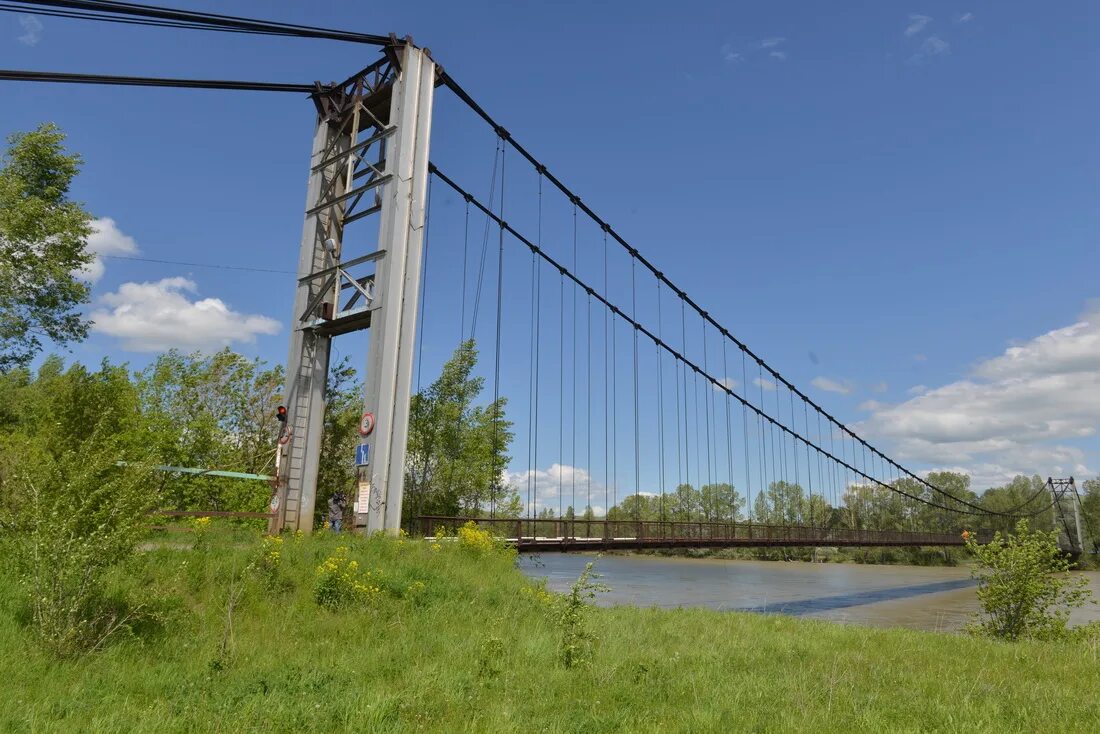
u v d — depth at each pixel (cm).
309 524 1955
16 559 852
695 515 5772
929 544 5547
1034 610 1752
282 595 1127
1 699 622
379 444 1811
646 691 769
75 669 742
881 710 712
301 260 2159
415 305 1959
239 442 2683
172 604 968
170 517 1407
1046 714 720
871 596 4138
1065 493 9844
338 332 2092
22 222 2312
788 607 3234
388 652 895
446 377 2856
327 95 2300
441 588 1295
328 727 597
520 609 1291
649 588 3850
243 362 2784
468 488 2786
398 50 2133
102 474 922
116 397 1975
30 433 1856
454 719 634
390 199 1992
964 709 720
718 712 672
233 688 686
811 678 886
